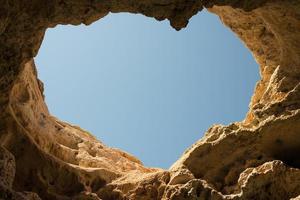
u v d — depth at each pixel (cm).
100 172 1313
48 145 1333
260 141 1230
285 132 1216
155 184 1259
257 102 1454
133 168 1493
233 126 1304
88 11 1035
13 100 1227
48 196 1201
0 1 973
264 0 1062
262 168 1124
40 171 1216
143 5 1013
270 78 1408
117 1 1006
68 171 1254
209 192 1108
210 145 1252
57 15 1037
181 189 1126
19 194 887
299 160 1237
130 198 1251
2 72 1087
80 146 1462
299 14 1158
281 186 1100
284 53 1318
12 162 996
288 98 1262
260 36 1407
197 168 1243
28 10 1008
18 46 1072
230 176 1202
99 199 1177
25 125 1246
